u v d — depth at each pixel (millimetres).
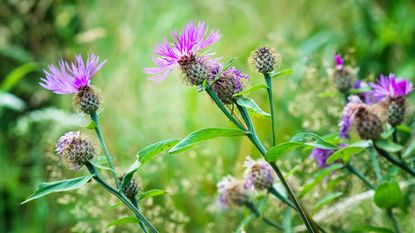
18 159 1150
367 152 783
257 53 630
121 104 1106
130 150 1023
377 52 1194
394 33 1163
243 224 754
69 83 636
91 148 625
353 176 794
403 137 850
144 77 1137
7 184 1103
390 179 650
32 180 1065
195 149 978
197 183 922
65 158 629
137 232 818
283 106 1021
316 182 702
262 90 1061
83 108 634
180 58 619
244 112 613
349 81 754
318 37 1190
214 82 613
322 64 931
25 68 1113
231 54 1198
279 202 750
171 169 952
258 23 1197
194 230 916
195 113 1071
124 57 1150
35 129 1135
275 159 604
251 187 708
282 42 1053
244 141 943
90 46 1220
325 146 598
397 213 806
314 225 674
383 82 653
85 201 910
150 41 1182
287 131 1005
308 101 892
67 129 1016
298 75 980
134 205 644
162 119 1090
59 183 604
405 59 1178
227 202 758
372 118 614
